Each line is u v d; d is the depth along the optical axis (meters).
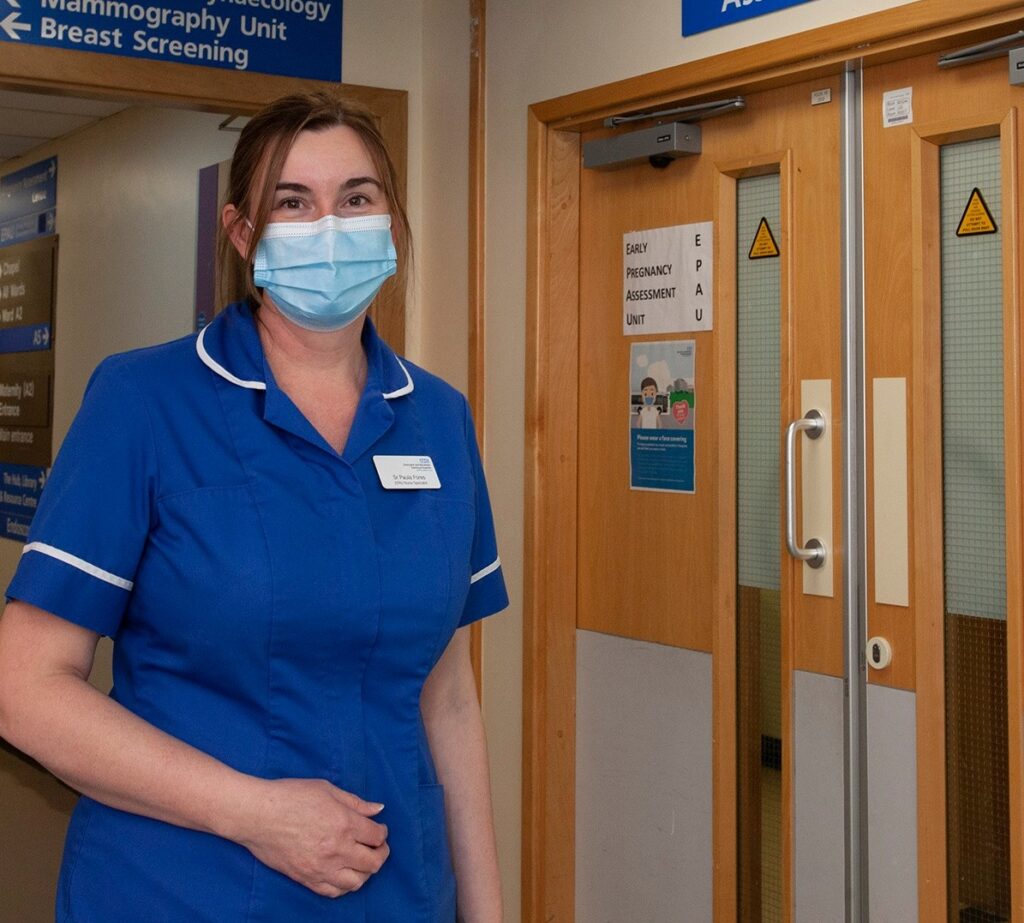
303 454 1.31
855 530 2.44
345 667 1.29
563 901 3.14
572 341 3.12
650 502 2.93
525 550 3.13
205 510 1.25
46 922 3.76
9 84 3.07
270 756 1.25
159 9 3.18
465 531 1.41
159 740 1.19
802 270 2.54
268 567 1.24
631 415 2.97
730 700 2.72
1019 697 2.14
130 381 1.28
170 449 1.26
